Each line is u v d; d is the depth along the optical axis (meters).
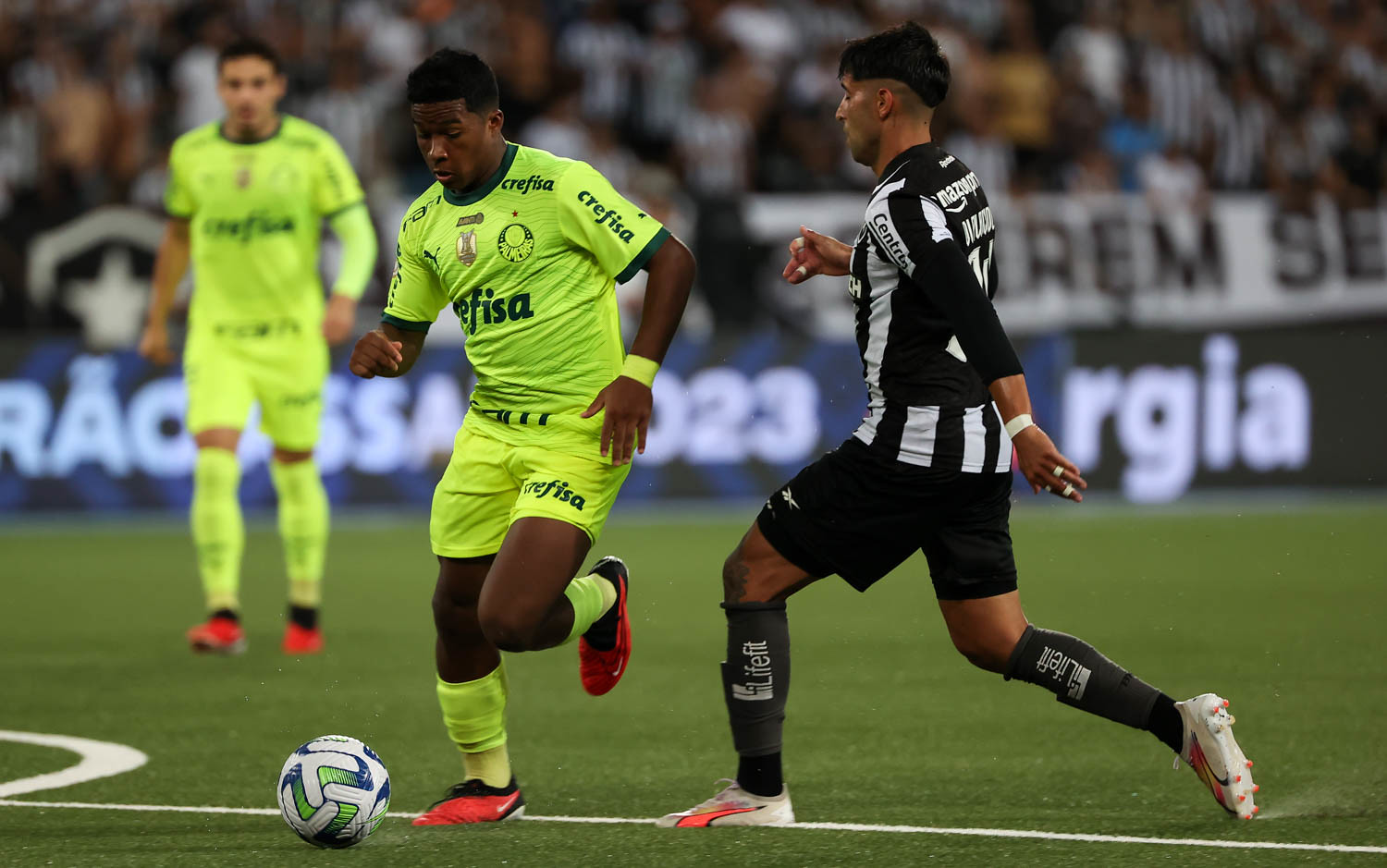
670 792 16.14
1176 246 54.28
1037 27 62.88
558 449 14.59
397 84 56.56
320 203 26.42
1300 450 53.06
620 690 23.05
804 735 19.34
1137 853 12.90
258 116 26.12
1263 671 23.62
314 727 20.02
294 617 26.52
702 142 58.31
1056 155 60.78
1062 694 14.22
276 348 26.19
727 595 14.50
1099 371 51.75
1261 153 63.62
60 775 17.05
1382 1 66.75
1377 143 65.44
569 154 55.62
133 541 43.31
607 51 58.88
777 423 50.81
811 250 15.84
